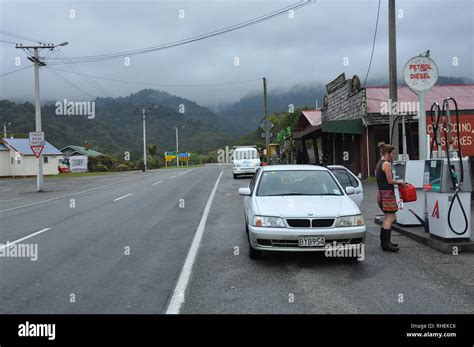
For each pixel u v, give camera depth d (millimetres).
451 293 5691
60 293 5938
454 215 7914
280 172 8742
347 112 24875
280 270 6898
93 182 34250
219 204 16109
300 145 41625
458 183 7867
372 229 10289
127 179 36438
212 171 45781
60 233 10594
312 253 7930
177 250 8492
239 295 5742
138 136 83875
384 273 6637
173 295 5781
